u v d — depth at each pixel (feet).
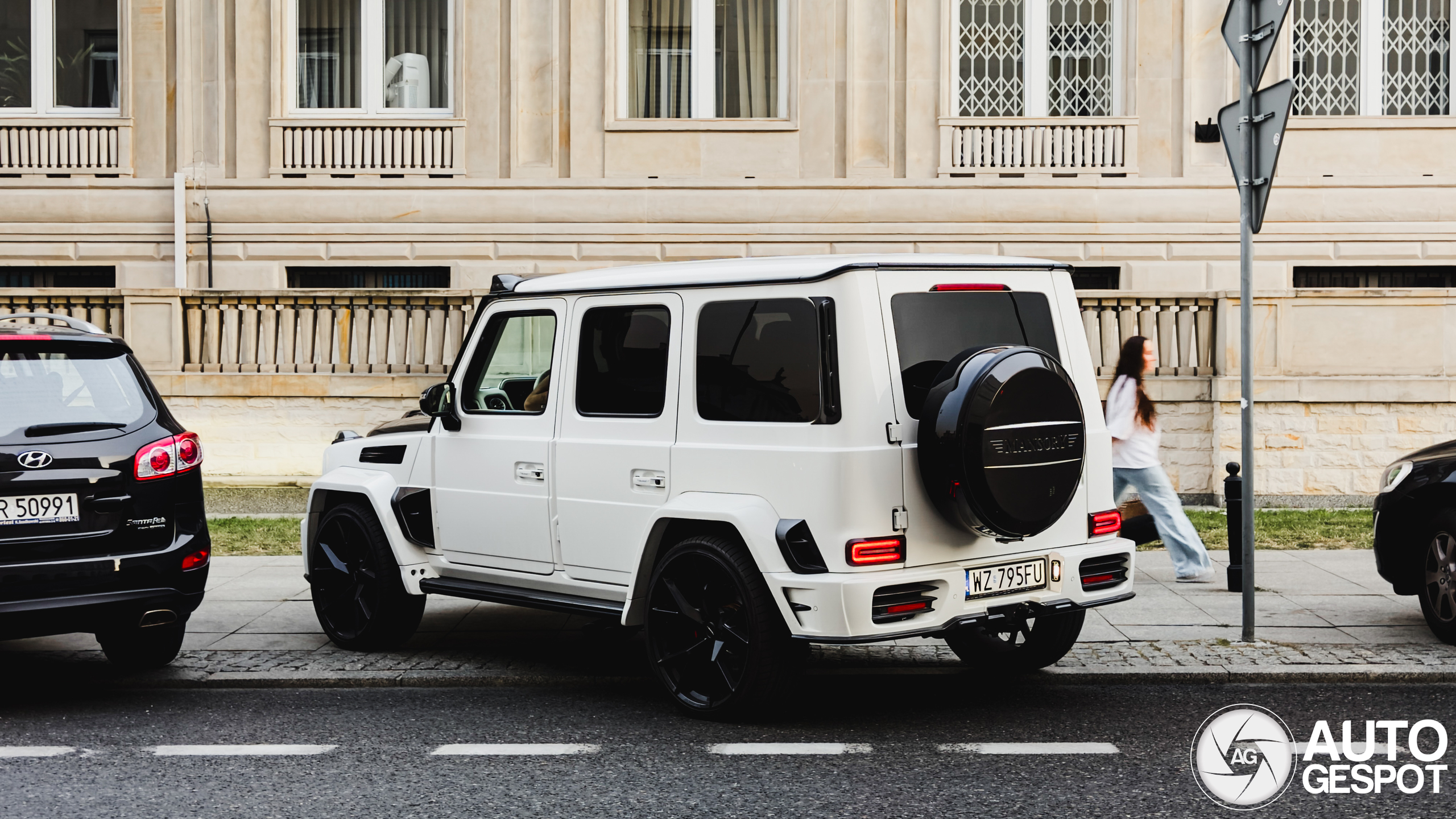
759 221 53.88
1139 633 23.90
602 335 20.47
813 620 17.39
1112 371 45.70
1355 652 22.27
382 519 23.13
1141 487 29.30
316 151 55.01
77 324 21.59
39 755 17.30
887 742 17.70
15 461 19.25
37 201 55.36
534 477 21.12
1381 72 54.29
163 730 18.61
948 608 17.95
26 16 56.75
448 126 54.54
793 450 17.72
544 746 17.63
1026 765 16.57
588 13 54.29
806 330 17.88
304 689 21.26
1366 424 44.27
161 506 20.38
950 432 17.31
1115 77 54.54
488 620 26.27
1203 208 53.36
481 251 54.34
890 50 53.88
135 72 55.31
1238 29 23.71
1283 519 39.68
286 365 48.49
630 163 54.34
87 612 19.43
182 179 54.54
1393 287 51.55
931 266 18.40
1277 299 44.83
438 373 47.83
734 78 55.36
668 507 18.93
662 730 18.39
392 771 16.51
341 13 56.08
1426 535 23.58
